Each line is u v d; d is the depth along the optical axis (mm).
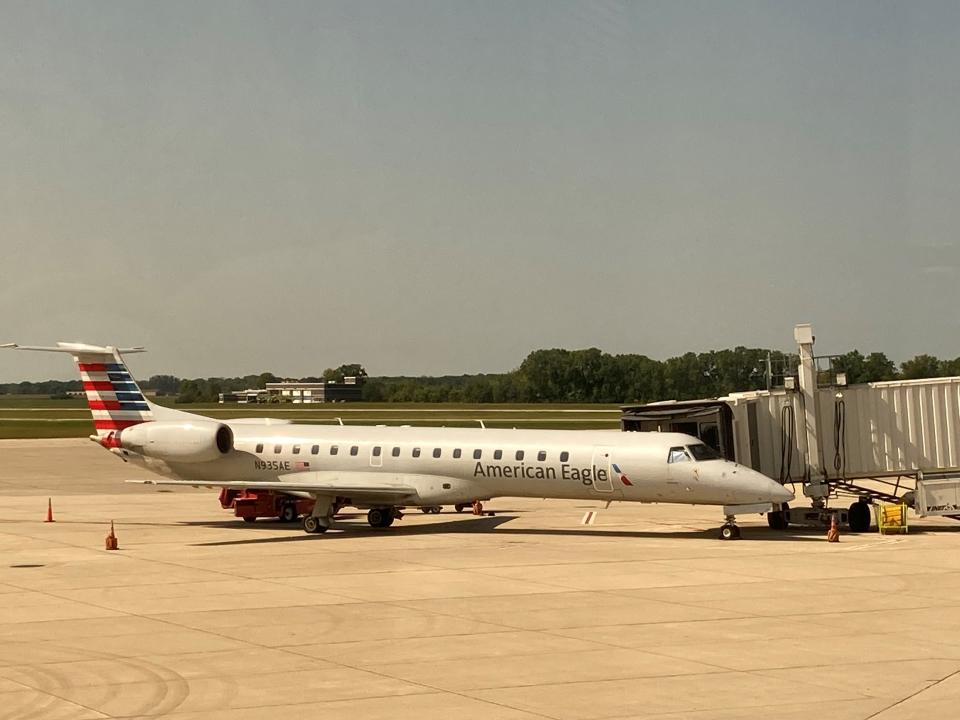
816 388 36969
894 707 14969
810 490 37000
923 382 37250
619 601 23250
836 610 22062
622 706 15117
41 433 106750
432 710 14984
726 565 28453
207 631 20500
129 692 16156
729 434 36938
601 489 35156
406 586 25453
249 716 14812
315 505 37500
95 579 26938
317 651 18719
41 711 15188
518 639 19516
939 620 21000
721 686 16141
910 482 55219
